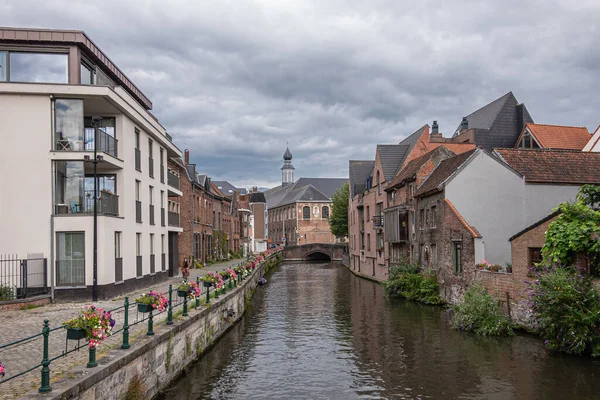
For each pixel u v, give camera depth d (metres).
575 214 15.53
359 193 51.56
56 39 19.45
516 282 17.95
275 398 11.75
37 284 18.23
